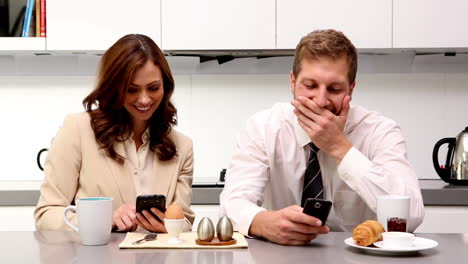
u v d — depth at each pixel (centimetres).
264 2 252
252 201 149
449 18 250
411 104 282
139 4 252
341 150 143
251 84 285
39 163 256
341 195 160
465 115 281
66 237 130
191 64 283
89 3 252
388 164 152
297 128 161
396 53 279
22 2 274
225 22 252
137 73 153
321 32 145
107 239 123
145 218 138
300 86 146
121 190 163
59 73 282
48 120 285
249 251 114
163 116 170
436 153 248
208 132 287
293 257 107
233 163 161
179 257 108
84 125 165
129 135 166
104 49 253
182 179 171
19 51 262
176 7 252
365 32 252
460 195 230
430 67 279
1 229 236
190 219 168
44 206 157
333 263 102
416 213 138
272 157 161
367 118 163
